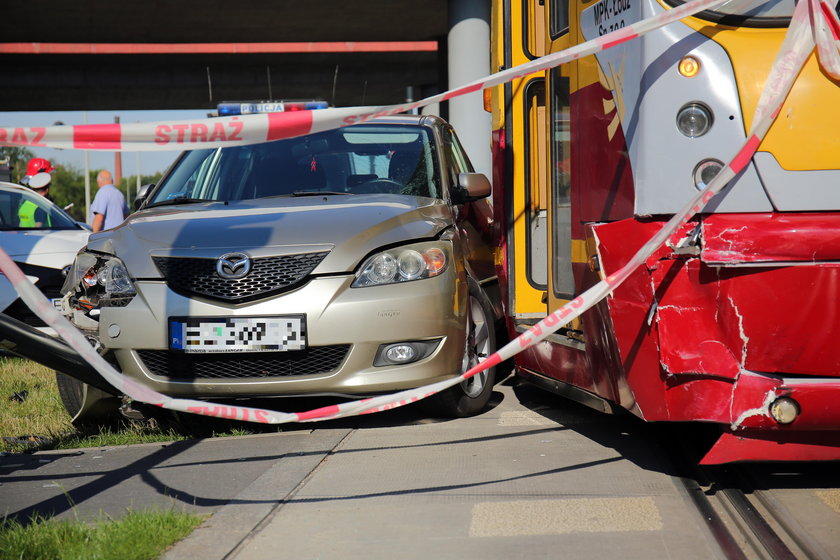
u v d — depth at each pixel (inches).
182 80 1483.8
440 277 229.0
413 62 1456.7
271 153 279.0
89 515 165.6
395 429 229.9
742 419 159.9
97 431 246.2
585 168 197.2
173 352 224.1
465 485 177.2
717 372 161.6
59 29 1157.7
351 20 1114.7
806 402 156.8
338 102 1716.3
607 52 183.8
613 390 183.9
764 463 185.6
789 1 165.0
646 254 162.2
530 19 255.6
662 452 198.5
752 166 161.5
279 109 322.0
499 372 311.7
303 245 223.5
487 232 297.1
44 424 253.8
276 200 256.8
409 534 150.2
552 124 225.6
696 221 163.8
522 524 152.9
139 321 223.8
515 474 183.9
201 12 1065.5
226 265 221.6
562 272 221.0
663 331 163.0
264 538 150.3
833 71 160.9
